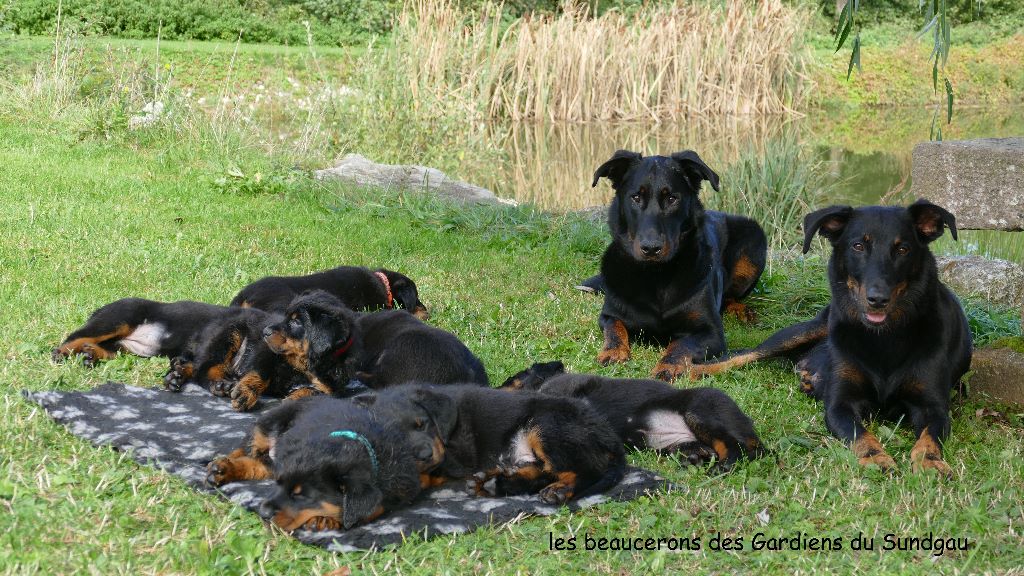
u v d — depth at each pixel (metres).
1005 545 4.41
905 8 37.69
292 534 4.18
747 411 6.23
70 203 10.58
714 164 16.53
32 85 16.44
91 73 16.91
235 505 4.33
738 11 27.84
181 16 29.69
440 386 5.48
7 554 3.70
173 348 6.27
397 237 10.97
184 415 5.42
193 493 4.45
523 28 24.84
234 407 5.58
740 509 4.68
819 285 10.08
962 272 10.92
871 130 28.34
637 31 28.27
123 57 18.17
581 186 17.59
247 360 5.82
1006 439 5.89
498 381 6.68
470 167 17.92
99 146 14.13
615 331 7.79
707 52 27.45
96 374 5.93
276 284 7.47
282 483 4.22
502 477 4.84
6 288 7.42
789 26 28.86
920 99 35.03
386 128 17.72
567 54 25.78
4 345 6.20
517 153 20.69
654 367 7.31
